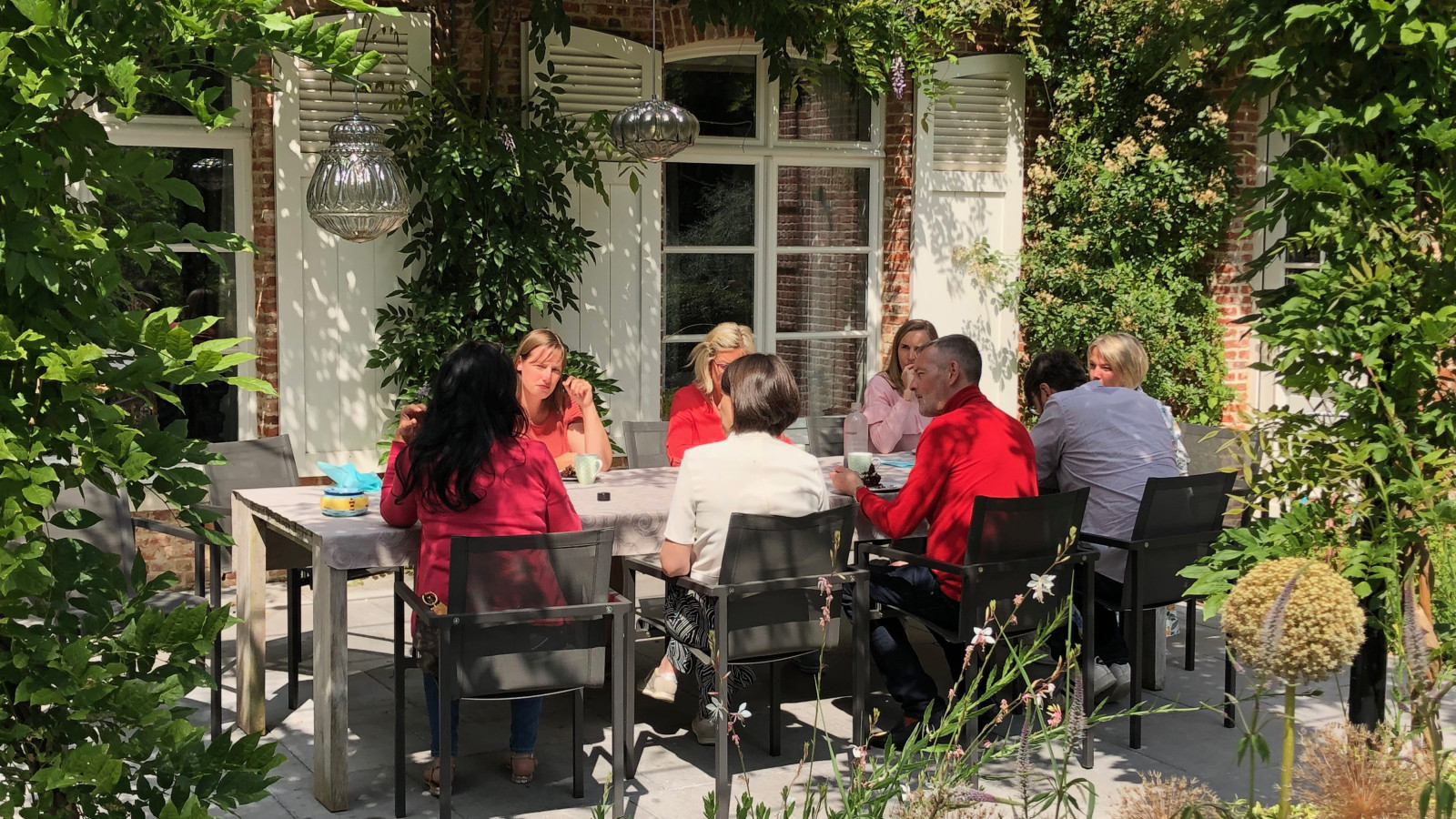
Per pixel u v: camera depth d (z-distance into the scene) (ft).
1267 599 6.73
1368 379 10.77
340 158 18.67
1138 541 14.96
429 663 12.92
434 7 22.54
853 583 14.14
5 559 7.36
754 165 26.35
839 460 19.35
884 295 27.66
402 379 22.07
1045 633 9.00
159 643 8.10
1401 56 10.36
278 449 17.65
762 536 13.25
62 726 8.16
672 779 14.08
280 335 21.85
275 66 21.33
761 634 13.57
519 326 22.12
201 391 22.04
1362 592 9.96
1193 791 8.25
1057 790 7.97
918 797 8.15
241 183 21.90
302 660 18.31
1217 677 17.78
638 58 24.18
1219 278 27.81
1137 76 26.55
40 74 7.39
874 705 16.35
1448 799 6.73
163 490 8.13
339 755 13.12
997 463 14.57
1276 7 10.75
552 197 22.62
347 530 13.28
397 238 22.49
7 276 7.33
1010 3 26.23
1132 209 26.99
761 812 8.41
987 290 27.66
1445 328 9.96
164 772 8.36
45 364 7.57
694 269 26.04
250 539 15.11
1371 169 10.35
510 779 14.07
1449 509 9.85
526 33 23.04
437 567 12.91
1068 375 17.98
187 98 7.88
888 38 24.81
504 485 13.00
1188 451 21.15
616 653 12.89
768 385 13.92
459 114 21.52
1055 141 27.76
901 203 27.20
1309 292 10.62
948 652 15.31
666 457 20.16
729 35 24.94
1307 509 10.64
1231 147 27.07
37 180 7.41
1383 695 11.03
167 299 21.65
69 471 7.88
